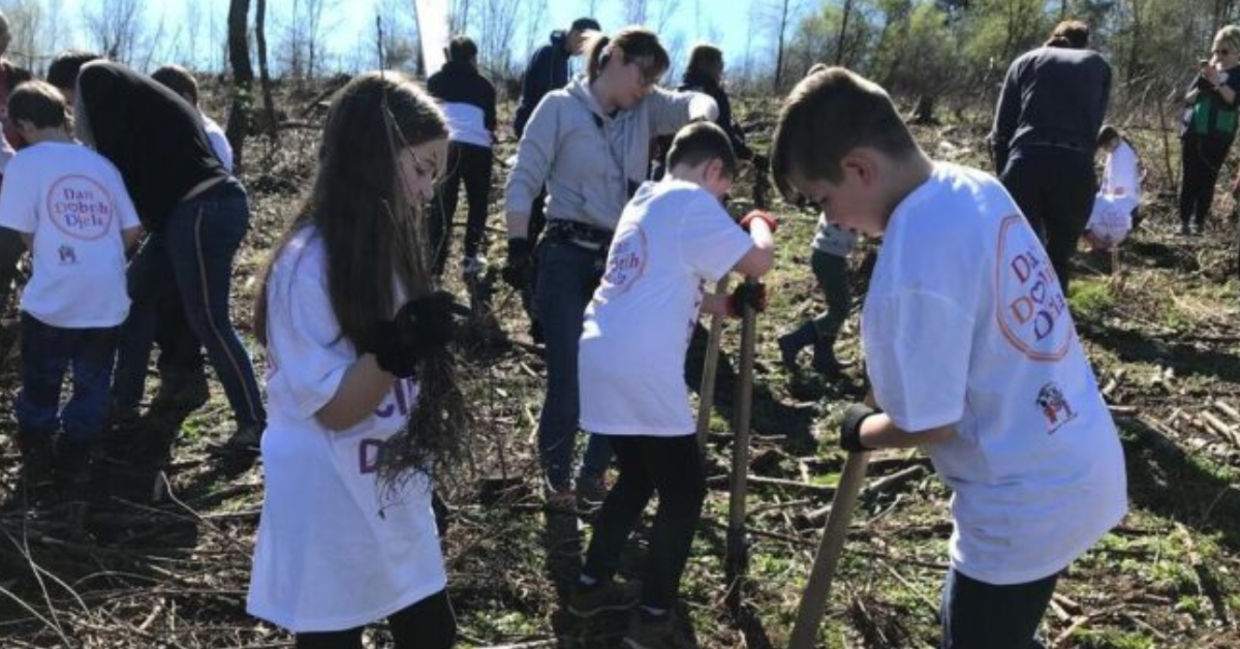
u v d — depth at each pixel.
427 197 2.37
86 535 3.98
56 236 4.32
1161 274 8.11
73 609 3.54
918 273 2.07
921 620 3.64
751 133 12.56
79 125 4.62
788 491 4.56
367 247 2.19
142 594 3.59
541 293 4.22
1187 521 4.38
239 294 6.75
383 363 2.17
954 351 2.07
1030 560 2.17
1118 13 23.09
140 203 4.62
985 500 2.18
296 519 2.28
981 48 25.58
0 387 5.14
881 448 2.40
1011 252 2.13
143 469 4.64
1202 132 9.05
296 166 10.50
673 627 3.53
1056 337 2.18
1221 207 10.05
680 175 3.50
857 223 2.27
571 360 4.16
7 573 3.74
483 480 4.23
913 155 2.18
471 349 4.03
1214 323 6.89
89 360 4.45
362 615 2.34
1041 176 5.83
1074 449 2.16
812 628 2.91
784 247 8.38
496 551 3.92
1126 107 15.39
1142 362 6.22
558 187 4.20
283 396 2.29
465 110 7.04
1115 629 3.61
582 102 4.14
